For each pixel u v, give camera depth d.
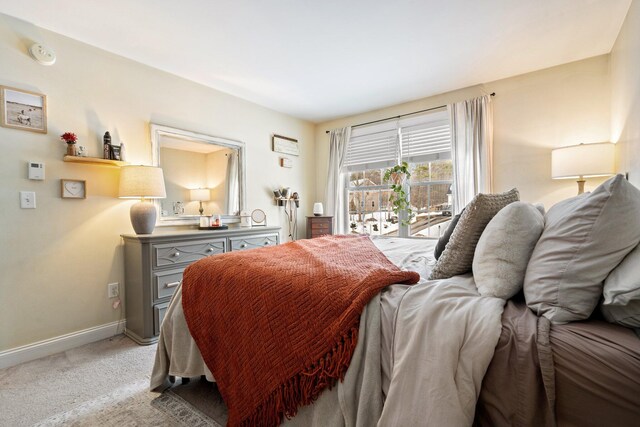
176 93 2.87
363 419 0.84
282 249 1.77
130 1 1.85
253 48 2.42
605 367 0.64
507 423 0.72
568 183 2.70
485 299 0.92
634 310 0.72
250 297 1.21
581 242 0.81
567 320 0.79
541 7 1.94
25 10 1.91
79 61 2.26
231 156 3.36
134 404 1.46
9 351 1.91
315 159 4.54
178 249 2.41
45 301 2.08
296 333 1.04
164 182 2.72
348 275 1.11
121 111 2.49
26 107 2.02
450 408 0.70
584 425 0.65
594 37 2.28
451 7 1.94
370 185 4.04
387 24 2.12
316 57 2.57
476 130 3.06
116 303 2.41
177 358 1.51
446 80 3.03
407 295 0.95
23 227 2.00
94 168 2.32
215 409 1.41
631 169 1.94
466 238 1.23
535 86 2.83
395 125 3.76
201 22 2.07
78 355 2.03
